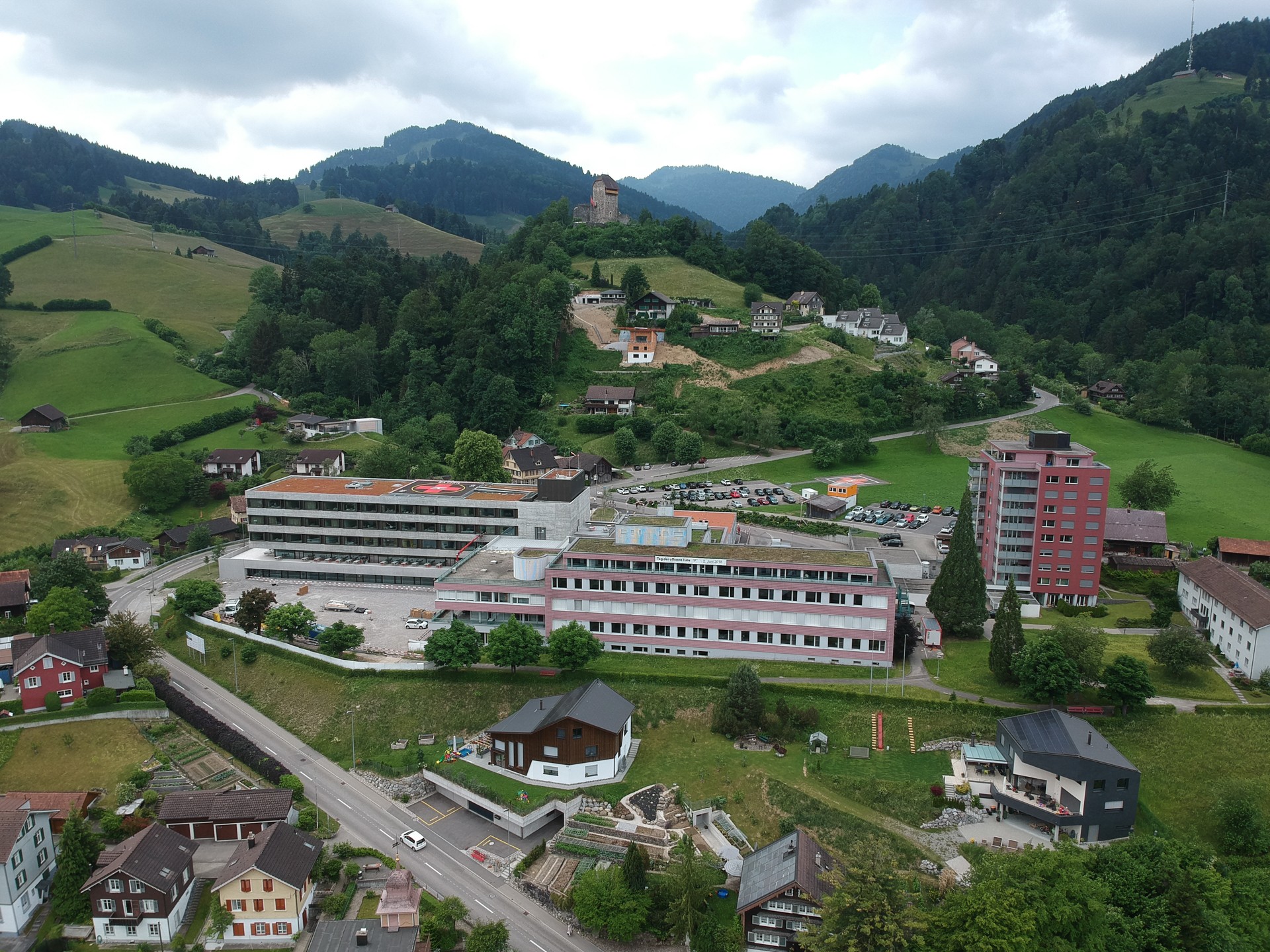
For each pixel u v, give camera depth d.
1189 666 118.50
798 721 112.56
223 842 98.56
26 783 106.94
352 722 120.81
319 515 170.75
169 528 197.88
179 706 122.12
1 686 124.50
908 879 85.81
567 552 132.75
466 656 124.50
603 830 97.88
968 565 132.25
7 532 192.25
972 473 166.12
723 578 126.81
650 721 116.69
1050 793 98.19
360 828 101.19
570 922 86.81
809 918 78.88
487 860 96.25
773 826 98.00
